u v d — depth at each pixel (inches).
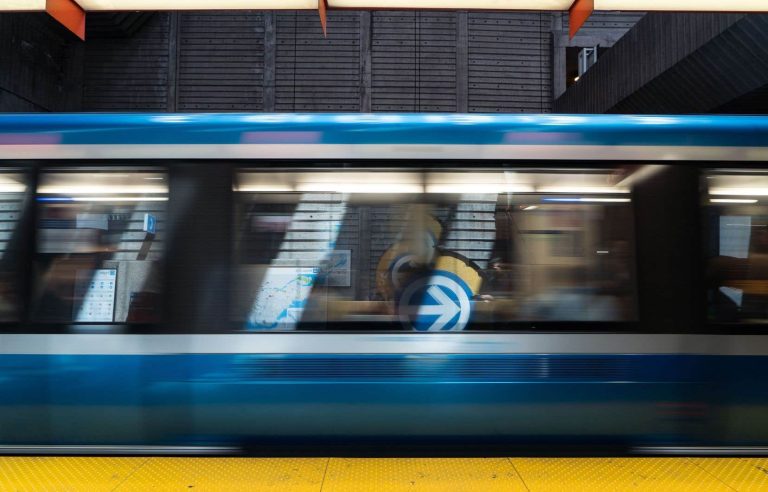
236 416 144.5
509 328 146.9
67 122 151.3
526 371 145.3
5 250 147.9
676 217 149.6
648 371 145.3
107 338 145.2
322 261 148.2
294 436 145.3
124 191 149.3
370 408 144.9
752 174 151.6
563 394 144.9
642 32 324.8
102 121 151.5
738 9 178.7
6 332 145.7
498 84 455.5
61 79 445.1
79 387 144.4
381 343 145.7
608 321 146.8
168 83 449.4
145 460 138.2
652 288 147.5
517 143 151.0
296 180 150.0
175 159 149.7
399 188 150.2
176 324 145.7
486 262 148.6
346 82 450.0
